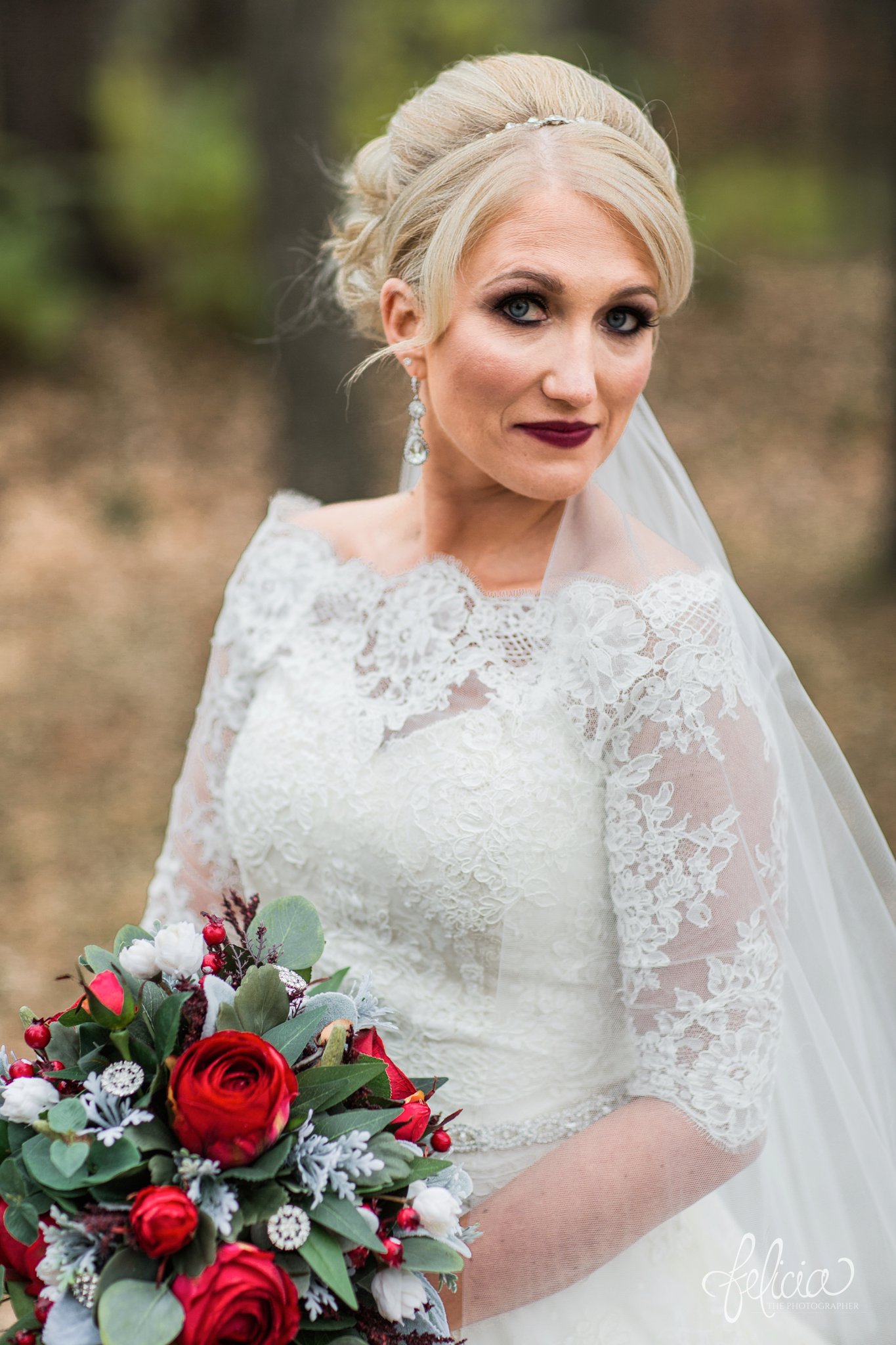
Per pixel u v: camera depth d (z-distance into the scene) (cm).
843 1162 192
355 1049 168
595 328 186
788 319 1334
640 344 191
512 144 184
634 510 207
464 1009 197
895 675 734
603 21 1605
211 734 240
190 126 1327
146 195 1270
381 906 200
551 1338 186
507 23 1445
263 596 233
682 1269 194
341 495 664
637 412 208
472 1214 177
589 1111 196
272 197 635
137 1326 137
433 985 200
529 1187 177
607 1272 191
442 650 202
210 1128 146
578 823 185
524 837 185
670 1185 175
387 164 210
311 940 178
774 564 912
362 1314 155
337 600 224
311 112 626
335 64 632
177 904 243
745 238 1506
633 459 207
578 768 185
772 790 180
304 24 615
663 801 175
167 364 1211
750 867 175
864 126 1636
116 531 946
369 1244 146
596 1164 175
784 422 1168
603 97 192
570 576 191
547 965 191
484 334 185
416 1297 152
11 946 535
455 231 183
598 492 197
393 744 198
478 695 196
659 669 176
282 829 210
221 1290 140
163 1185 146
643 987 179
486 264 183
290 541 238
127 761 686
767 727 184
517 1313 187
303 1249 146
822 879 197
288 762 209
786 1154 193
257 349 1244
